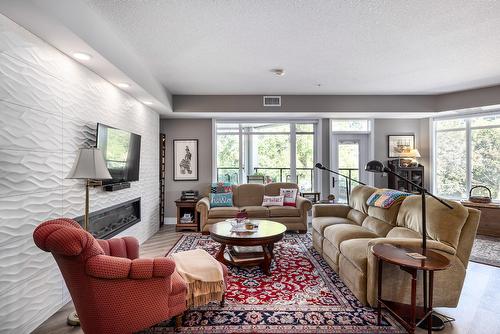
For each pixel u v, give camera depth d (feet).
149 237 14.78
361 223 11.34
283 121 18.86
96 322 5.23
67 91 7.93
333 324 6.62
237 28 8.52
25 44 6.39
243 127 18.99
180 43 9.58
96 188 9.39
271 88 15.47
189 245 13.12
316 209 13.03
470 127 17.42
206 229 15.14
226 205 16.38
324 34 8.94
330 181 18.78
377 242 7.07
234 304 7.56
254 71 12.54
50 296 7.10
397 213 9.54
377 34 8.94
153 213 15.60
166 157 18.35
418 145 19.07
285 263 10.78
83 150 6.75
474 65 11.87
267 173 19.10
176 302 6.13
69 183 7.95
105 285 5.14
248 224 10.62
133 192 12.63
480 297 8.04
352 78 13.65
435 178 18.69
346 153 19.02
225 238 9.50
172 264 5.69
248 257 10.03
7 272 5.83
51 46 7.27
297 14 7.72
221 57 10.87
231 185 17.34
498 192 16.55
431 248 6.75
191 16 7.82
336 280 9.18
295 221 15.42
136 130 13.28
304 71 12.59
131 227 12.35
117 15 7.76
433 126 18.53
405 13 7.70
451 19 8.04
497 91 14.89
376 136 18.92
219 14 7.72
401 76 13.37
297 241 13.92
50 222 5.19
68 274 5.12
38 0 5.53
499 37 9.20
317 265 10.57
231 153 19.04
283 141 19.04
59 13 6.10
